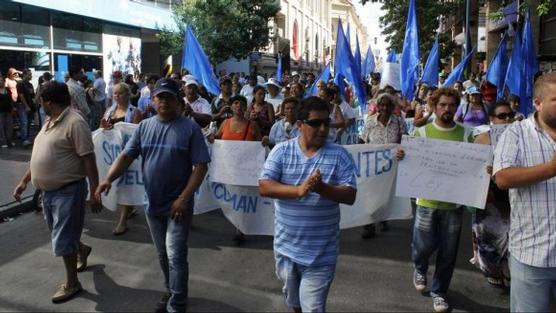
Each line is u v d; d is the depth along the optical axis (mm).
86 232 7047
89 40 21516
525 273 3051
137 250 6363
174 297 4434
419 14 21922
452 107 4770
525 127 3041
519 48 10039
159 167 4406
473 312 4746
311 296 3387
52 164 4770
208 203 6902
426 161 4648
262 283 5367
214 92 9664
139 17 24703
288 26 61000
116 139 7223
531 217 2986
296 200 3457
